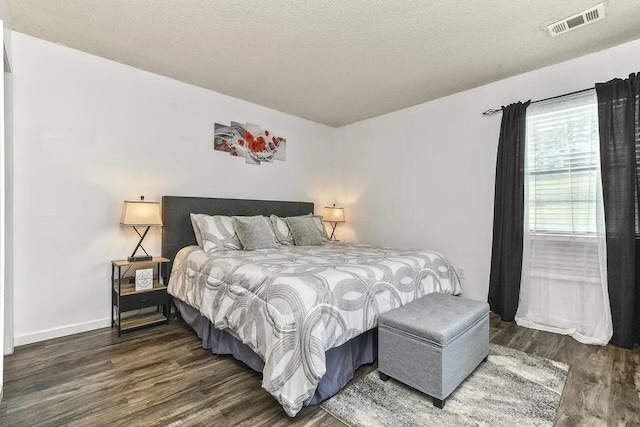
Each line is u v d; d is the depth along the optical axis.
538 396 1.73
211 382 1.85
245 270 2.07
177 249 3.09
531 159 2.87
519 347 2.36
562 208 2.70
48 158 2.48
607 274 2.41
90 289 2.67
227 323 2.01
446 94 3.50
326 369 1.71
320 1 1.99
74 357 2.15
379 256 2.62
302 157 4.41
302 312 1.61
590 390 1.78
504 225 2.96
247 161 3.79
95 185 2.71
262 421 1.52
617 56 2.50
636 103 2.31
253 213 3.73
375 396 1.73
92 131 2.69
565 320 2.67
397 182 4.03
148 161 3.01
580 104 2.62
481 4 2.01
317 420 1.53
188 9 2.08
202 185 3.39
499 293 3.04
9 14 2.12
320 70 2.95
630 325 2.31
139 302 2.63
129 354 2.20
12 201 2.24
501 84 3.13
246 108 3.77
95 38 2.44
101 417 1.53
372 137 4.34
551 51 2.58
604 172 2.42
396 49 2.56
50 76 2.49
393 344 1.82
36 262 2.43
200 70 2.97
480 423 1.51
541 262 2.80
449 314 1.89
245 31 2.32
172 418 1.53
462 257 3.40
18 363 2.05
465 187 3.38
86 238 2.66
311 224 3.69
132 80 2.91
